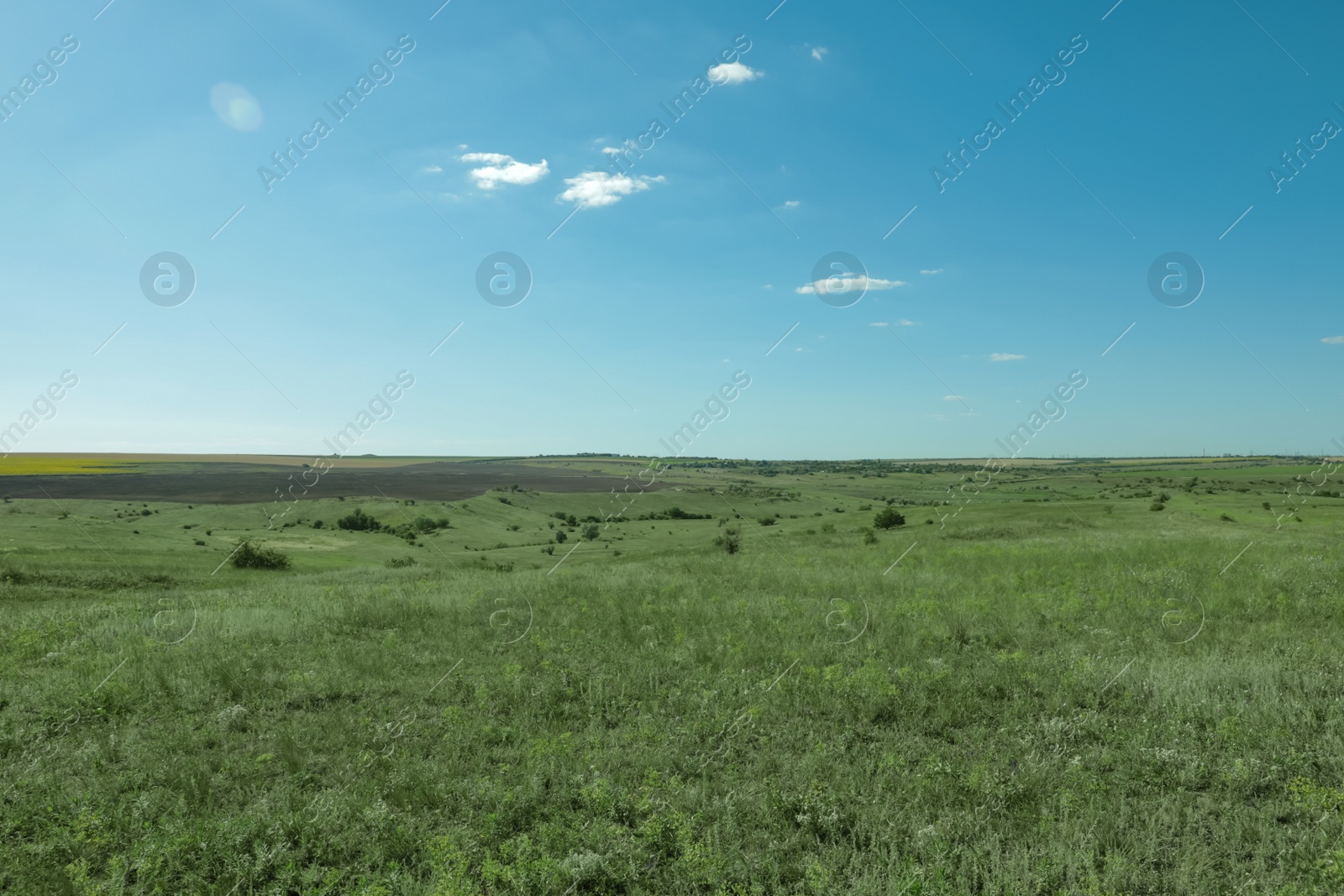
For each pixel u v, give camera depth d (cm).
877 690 988
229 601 2083
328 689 1070
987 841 614
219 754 831
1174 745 795
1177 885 555
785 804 680
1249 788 700
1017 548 3059
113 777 768
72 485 11738
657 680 1109
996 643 1309
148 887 576
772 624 1498
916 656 1214
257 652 1291
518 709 985
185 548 5288
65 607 2089
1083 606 1590
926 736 875
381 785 740
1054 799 684
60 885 562
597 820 660
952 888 546
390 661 1221
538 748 818
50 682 1092
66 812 688
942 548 3378
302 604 1905
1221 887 563
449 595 1975
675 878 575
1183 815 666
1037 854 596
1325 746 780
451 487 12038
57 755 837
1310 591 1681
